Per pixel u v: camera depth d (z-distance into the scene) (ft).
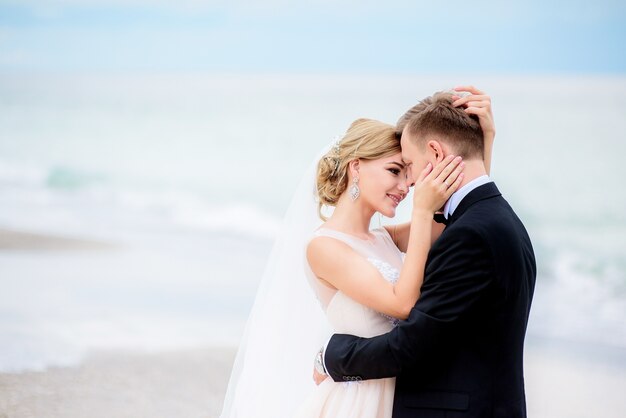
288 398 9.62
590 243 38.96
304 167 67.82
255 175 65.67
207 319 23.59
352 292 8.55
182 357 19.24
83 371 17.71
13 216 47.80
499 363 7.84
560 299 28.32
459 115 8.25
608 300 27.89
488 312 7.79
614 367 19.16
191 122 79.71
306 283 9.72
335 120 78.95
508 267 7.72
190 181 62.54
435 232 9.38
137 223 47.01
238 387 9.80
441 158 8.18
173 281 29.48
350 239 8.98
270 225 47.06
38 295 26.37
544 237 40.91
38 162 69.62
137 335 21.40
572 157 58.34
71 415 14.61
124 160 69.51
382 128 9.05
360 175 9.04
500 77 83.51
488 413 7.75
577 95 69.97
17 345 19.93
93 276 30.07
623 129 59.26
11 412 14.61
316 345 9.68
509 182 55.42
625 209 47.01
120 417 14.61
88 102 87.04
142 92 87.35
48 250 35.96
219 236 42.75
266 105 80.79
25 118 83.97
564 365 19.51
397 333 7.91
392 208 9.00
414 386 8.04
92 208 52.49
